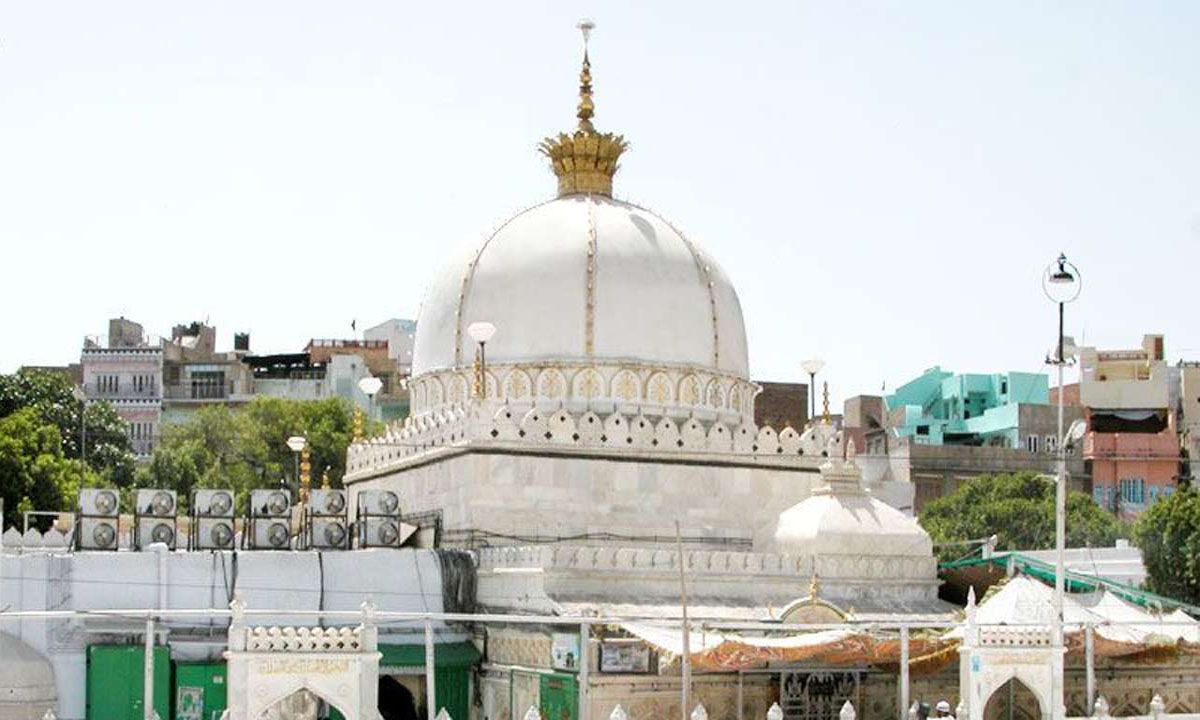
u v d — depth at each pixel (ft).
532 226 204.74
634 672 152.97
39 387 357.00
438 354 204.64
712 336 204.23
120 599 166.30
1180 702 179.52
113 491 184.96
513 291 199.72
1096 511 332.39
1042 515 328.90
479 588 176.86
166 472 358.02
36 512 236.63
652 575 169.48
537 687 160.04
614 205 209.77
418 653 171.63
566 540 182.70
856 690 164.76
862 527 179.42
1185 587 241.76
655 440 188.44
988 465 400.67
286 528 186.39
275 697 132.46
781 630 161.48
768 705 160.25
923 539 181.16
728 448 191.62
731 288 211.61
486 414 181.98
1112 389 427.33
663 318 200.54
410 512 198.90
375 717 134.41
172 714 165.78
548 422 184.34
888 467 384.06
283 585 170.60
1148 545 247.29
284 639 133.18
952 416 484.74
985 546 202.18
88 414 362.12
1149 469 399.85
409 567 174.29
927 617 171.12
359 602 172.24
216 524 185.98
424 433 195.31
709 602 170.91
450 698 174.40
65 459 311.47
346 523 195.72
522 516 181.68
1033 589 170.91
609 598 166.61
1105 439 402.72
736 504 191.31
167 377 469.57
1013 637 151.84
